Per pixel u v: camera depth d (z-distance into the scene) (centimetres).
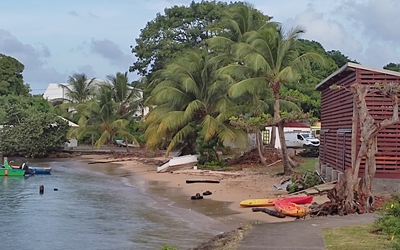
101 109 5725
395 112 1731
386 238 1212
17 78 8719
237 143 3816
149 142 4156
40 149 5672
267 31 3228
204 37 6384
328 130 2731
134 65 6600
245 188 2691
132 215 2114
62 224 1958
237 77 3588
